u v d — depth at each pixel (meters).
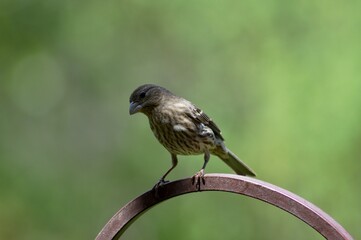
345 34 13.42
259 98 13.96
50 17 16.38
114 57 17.39
